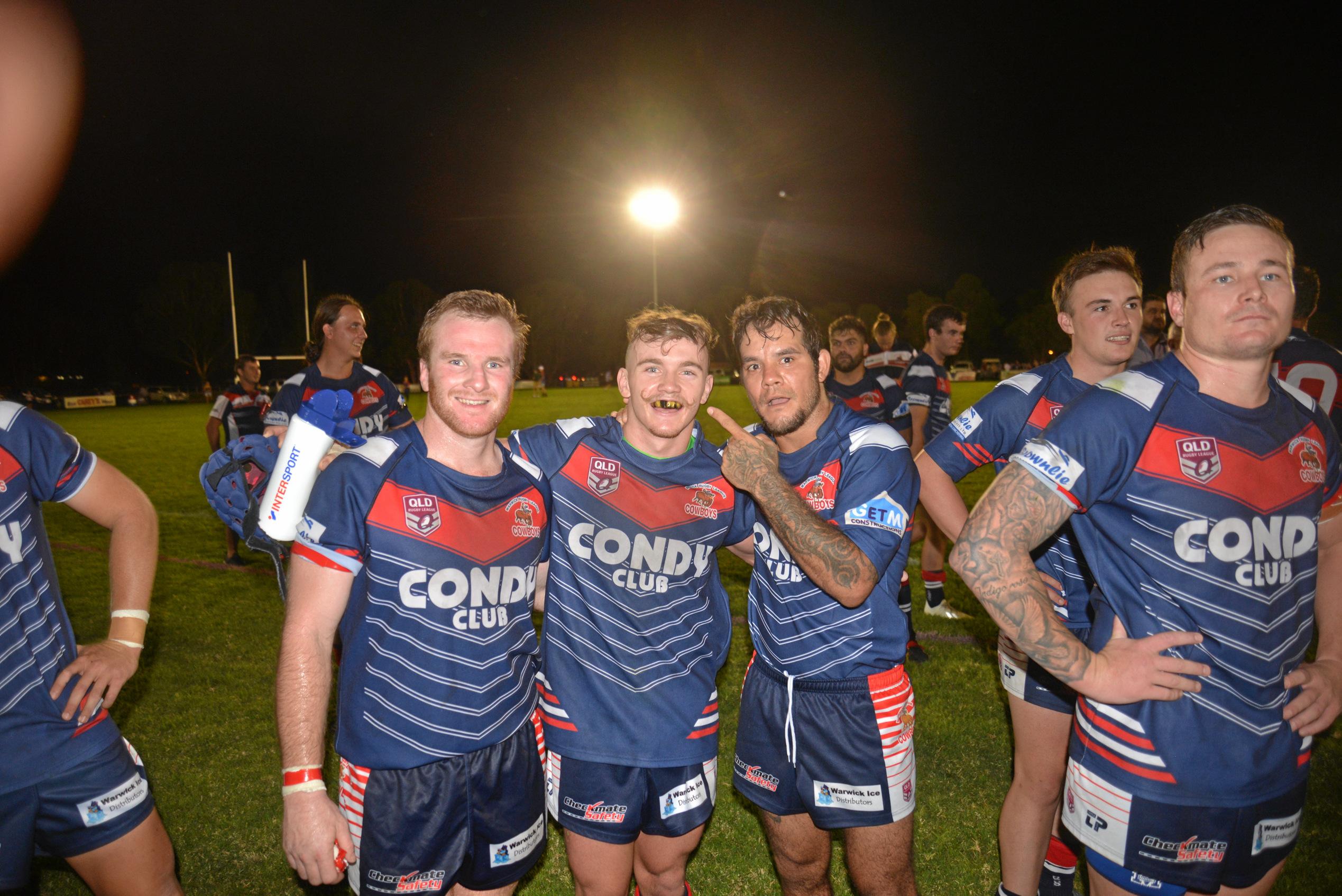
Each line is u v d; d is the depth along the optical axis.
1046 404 2.85
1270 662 1.77
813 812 2.34
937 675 4.64
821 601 2.28
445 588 2.00
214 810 3.37
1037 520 1.79
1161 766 1.78
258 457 2.22
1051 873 2.83
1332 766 3.59
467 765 2.03
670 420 2.23
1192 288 1.80
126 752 2.14
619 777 2.26
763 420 2.33
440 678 1.99
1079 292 2.83
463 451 2.07
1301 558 1.79
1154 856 1.82
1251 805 1.77
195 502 10.92
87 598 6.52
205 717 4.22
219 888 2.89
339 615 1.98
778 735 2.39
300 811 1.84
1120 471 1.79
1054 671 1.79
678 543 2.30
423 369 2.08
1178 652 1.79
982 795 3.44
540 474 2.23
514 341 2.08
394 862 2.00
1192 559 1.76
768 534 2.36
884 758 2.28
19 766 1.93
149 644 5.32
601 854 2.30
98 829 2.04
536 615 5.89
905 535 2.23
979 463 2.95
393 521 1.98
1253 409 1.79
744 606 6.10
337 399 1.94
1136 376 1.84
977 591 1.81
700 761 2.32
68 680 2.03
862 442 2.27
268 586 6.75
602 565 2.28
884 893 2.35
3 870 1.96
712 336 2.37
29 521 2.04
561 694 2.29
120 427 24.77
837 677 2.29
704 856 3.09
